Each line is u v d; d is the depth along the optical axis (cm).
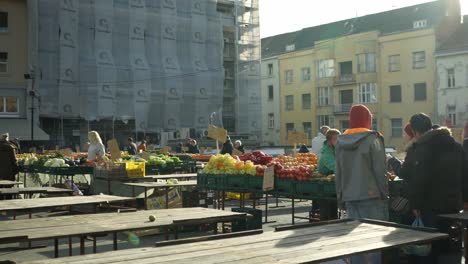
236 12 5719
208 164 1149
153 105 4816
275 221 1226
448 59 4897
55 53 4181
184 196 1174
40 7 4119
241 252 400
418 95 5109
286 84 6300
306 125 6078
